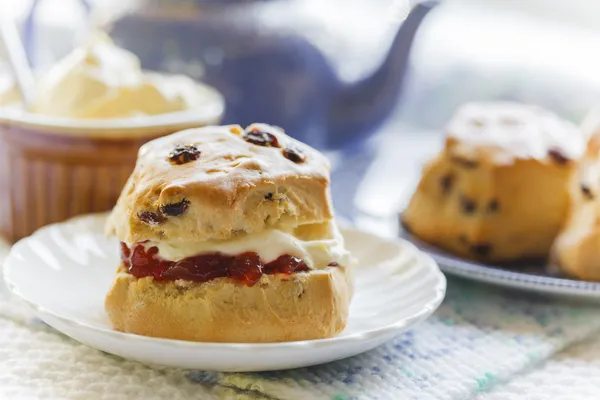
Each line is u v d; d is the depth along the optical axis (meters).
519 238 0.55
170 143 0.47
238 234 0.45
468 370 0.46
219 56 0.59
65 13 0.70
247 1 0.60
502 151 0.55
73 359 0.46
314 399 0.44
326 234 0.47
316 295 0.45
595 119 0.55
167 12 0.60
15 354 0.46
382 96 0.61
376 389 0.45
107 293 0.46
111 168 0.53
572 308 0.51
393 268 0.50
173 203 0.45
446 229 0.55
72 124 0.52
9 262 0.48
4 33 0.54
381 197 0.63
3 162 0.54
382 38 0.66
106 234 0.48
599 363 0.47
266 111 0.60
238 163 0.46
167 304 0.45
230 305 0.45
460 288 0.52
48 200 0.53
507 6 0.74
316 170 0.46
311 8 0.64
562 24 0.73
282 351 0.43
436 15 0.74
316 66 0.60
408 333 0.48
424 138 0.74
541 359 0.47
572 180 0.55
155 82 0.54
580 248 0.52
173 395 0.44
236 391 0.45
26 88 0.54
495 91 0.72
